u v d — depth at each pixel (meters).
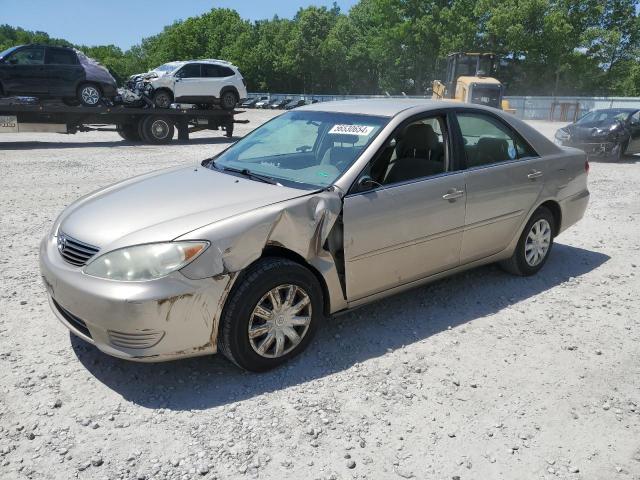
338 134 3.99
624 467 2.65
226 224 3.04
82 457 2.58
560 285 4.96
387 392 3.19
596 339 3.94
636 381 3.40
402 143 3.94
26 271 4.94
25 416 2.86
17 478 2.43
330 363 3.48
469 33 49.44
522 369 3.50
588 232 6.90
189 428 2.81
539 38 47.31
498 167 4.45
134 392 3.11
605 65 52.22
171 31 88.50
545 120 41.78
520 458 2.69
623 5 51.16
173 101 20.75
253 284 3.10
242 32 80.00
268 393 3.13
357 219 3.50
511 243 4.75
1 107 14.74
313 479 2.49
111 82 16.72
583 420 3.00
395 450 2.71
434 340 3.84
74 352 3.51
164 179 3.92
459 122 4.29
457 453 2.71
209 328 3.03
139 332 2.87
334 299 3.56
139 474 2.48
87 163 11.99
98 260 2.97
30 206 7.57
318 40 70.81
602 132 13.68
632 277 5.24
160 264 2.88
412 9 54.50
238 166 4.10
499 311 4.36
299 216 3.27
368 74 71.31
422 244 3.94
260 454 2.64
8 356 3.44
